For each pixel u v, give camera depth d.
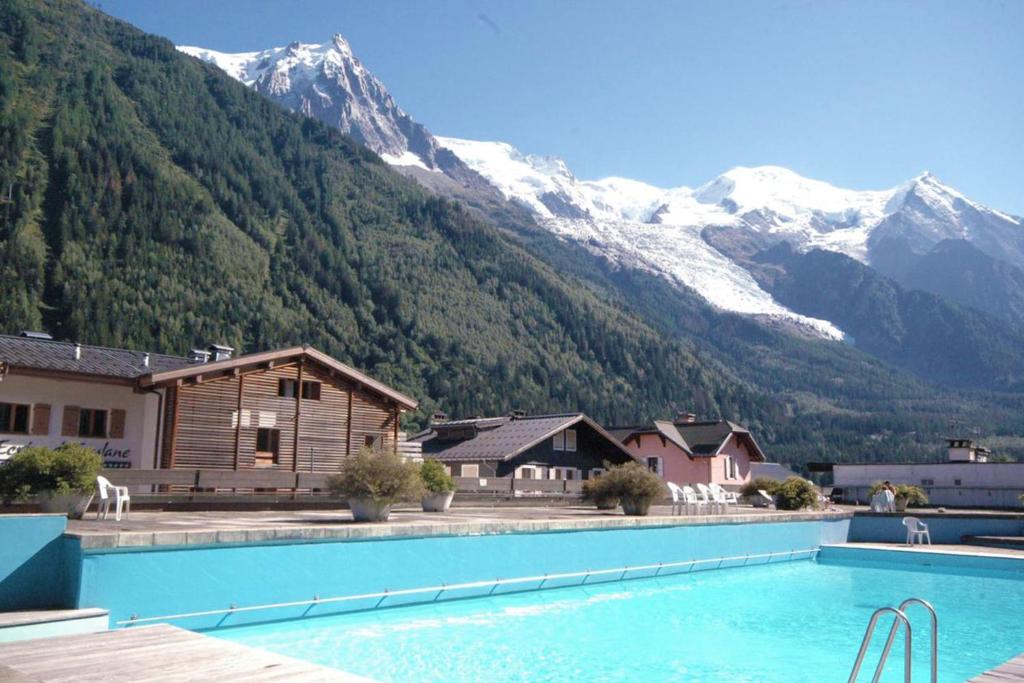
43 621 9.71
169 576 11.32
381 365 117.88
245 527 12.98
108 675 6.95
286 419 26.41
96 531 11.23
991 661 11.80
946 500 48.22
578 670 10.78
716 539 21.39
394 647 11.59
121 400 23.66
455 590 15.02
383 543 14.02
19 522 10.43
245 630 11.97
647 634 13.13
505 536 16.05
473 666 10.79
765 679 10.57
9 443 21.77
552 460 40.41
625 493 22.94
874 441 177.38
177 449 23.88
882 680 10.55
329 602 13.15
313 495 22.91
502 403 120.31
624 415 145.38
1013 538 24.61
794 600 16.88
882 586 19.06
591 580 17.67
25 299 92.00
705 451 48.44
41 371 21.86
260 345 108.12
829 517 26.33
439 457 40.53
